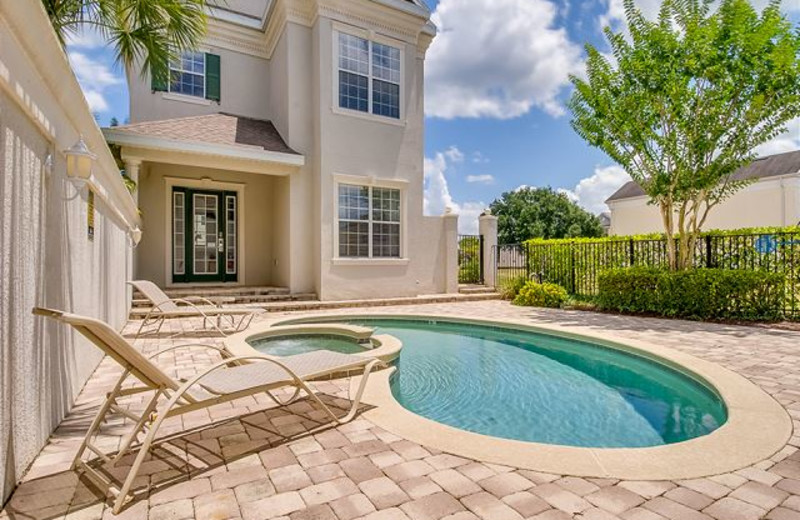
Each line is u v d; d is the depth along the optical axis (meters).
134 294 10.99
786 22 8.99
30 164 2.81
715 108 9.70
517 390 5.58
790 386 4.61
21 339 2.66
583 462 2.92
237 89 14.10
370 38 13.14
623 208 28.83
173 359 5.98
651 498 2.49
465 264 17.03
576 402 5.12
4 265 2.36
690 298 9.61
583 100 11.51
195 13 7.29
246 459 3.01
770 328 8.30
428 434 3.41
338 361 4.11
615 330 8.14
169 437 3.39
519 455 3.03
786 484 2.65
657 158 10.70
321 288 12.33
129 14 6.82
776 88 9.06
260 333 7.57
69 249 3.89
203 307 9.09
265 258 14.16
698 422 4.52
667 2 9.99
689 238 10.78
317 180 12.56
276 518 2.30
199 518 2.31
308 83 12.89
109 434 3.43
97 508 2.40
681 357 5.83
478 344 8.30
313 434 3.44
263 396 4.41
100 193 5.25
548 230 48.09
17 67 2.46
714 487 2.61
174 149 10.74
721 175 10.17
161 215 12.66
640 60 10.20
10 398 2.48
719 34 9.29
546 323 8.98
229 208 13.76
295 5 12.60
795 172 21.38
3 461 2.38
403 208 13.83
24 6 2.30
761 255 9.73
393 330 9.73
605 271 11.32
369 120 13.18
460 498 2.49
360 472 2.81
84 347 4.75
